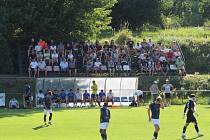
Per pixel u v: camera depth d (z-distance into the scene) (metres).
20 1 105.56
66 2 108.38
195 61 115.38
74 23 108.06
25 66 106.56
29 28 106.94
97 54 103.19
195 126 57.41
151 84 97.94
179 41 118.75
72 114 77.19
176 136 57.44
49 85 94.25
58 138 56.25
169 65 102.94
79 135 58.38
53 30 107.12
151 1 151.75
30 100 88.50
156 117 52.62
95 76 101.00
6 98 92.31
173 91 92.81
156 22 154.25
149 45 104.69
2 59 102.44
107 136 57.34
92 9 109.94
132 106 88.62
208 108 84.75
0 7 103.44
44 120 66.62
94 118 72.69
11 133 59.91
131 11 148.75
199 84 99.00
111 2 114.25
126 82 95.50
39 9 106.31
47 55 100.31
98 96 90.31
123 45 106.56
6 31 102.69
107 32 134.88
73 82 95.44
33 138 56.28
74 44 105.25
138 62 103.75
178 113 77.75
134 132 60.41
